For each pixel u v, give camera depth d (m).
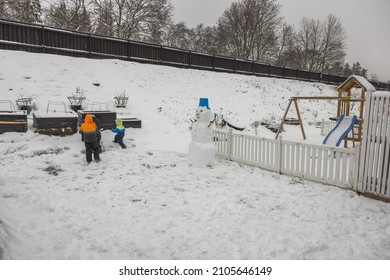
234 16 45.16
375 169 6.24
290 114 21.70
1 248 3.79
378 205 6.00
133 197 6.34
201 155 8.84
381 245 4.51
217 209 5.76
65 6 30.70
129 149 10.58
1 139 9.63
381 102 6.05
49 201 5.95
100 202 6.02
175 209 5.75
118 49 20.30
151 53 21.88
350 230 4.98
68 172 7.92
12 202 5.74
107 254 4.16
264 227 5.04
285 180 7.63
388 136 5.98
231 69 27.02
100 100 14.53
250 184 7.33
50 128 10.43
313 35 59.47
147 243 4.48
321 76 35.44
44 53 17.20
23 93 12.98
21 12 29.55
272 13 44.66
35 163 8.45
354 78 12.05
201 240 4.59
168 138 12.34
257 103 21.78
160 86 18.89
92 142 8.73
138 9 30.94
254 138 8.84
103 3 31.00
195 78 22.22
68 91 14.36
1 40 15.87
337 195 6.52
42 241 4.41
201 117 8.99
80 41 18.69
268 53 46.97
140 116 14.10
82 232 4.77
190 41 56.84
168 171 8.33
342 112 14.88
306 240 4.59
